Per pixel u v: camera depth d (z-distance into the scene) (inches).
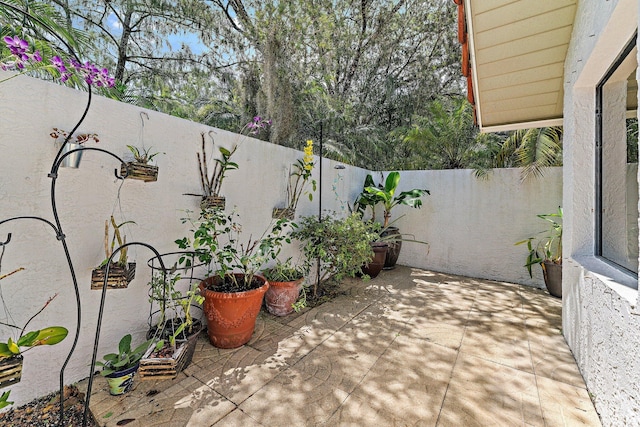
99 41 227.3
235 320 93.2
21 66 60.4
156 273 91.5
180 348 77.1
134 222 86.4
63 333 58.6
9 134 64.2
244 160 121.9
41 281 69.7
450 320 119.7
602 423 64.7
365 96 333.4
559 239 152.9
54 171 61.0
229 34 250.5
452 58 317.1
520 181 175.8
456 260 195.8
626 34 62.9
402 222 217.2
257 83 227.0
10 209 64.8
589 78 82.2
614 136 80.4
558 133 169.5
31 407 67.7
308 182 160.6
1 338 64.1
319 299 143.6
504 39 87.7
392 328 112.0
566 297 100.4
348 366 86.2
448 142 232.2
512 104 122.0
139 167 78.7
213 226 97.6
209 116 242.7
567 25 83.7
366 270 181.2
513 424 65.0
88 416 65.7
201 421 64.2
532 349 96.4
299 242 156.6
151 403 69.4
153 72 258.4
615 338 59.3
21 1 101.6
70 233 73.8
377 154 274.8
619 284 63.4
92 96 76.7
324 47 285.7
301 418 65.9
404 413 67.9
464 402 71.6
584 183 88.7
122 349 75.0
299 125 230.8
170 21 241.3
